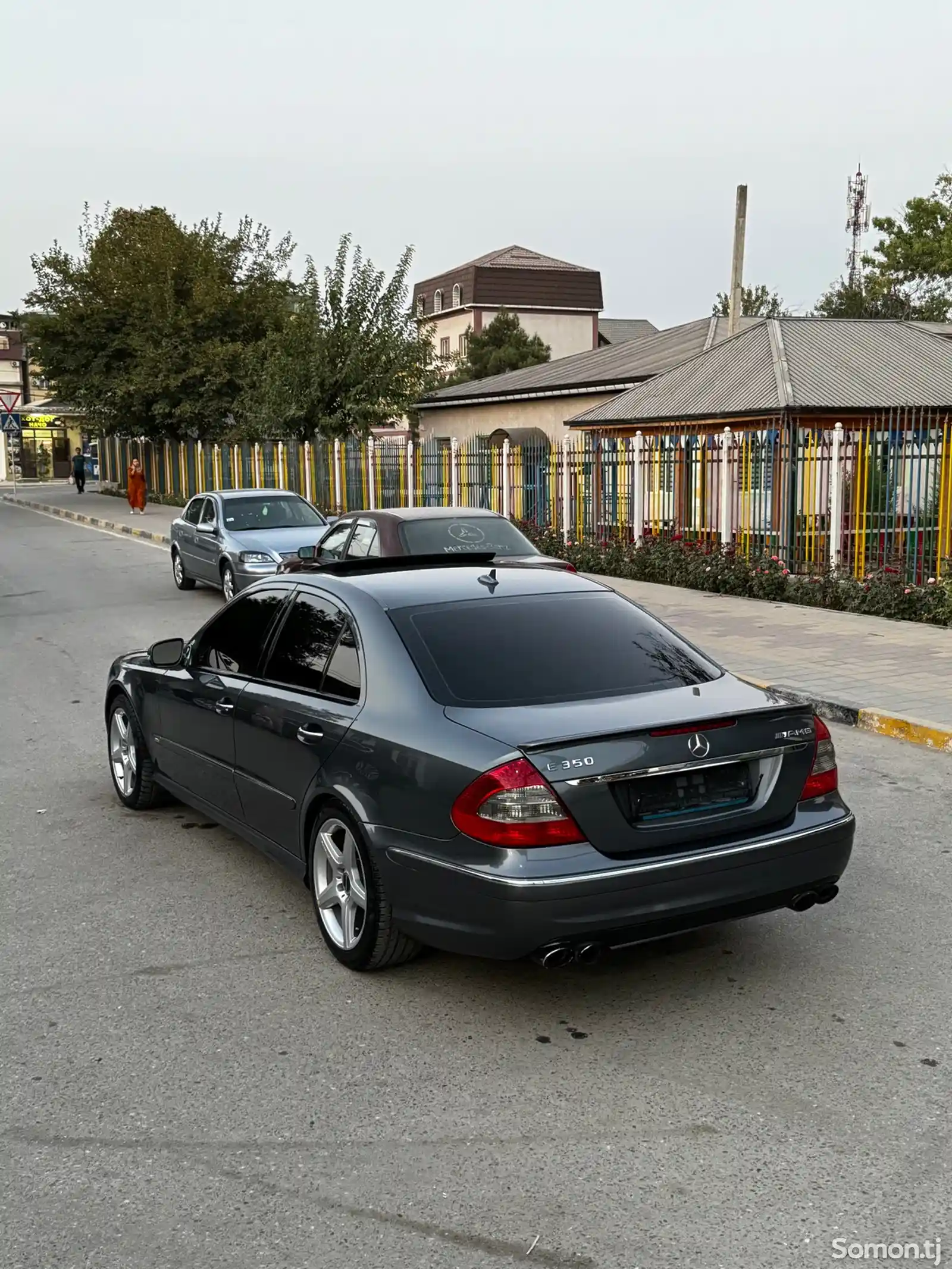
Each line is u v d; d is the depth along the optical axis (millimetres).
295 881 5621
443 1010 4238
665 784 4027
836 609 13633
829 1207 3031
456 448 23484
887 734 8266
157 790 6680
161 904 5324
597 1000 4297
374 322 31094
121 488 45562
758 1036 3988
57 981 4520
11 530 29844
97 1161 3305
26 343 40188
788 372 20375
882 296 51031
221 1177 3221
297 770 4773
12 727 8969
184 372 37500
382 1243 2924
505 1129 3438
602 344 78625
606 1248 2893
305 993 4391
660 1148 3322
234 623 5711
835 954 4664
